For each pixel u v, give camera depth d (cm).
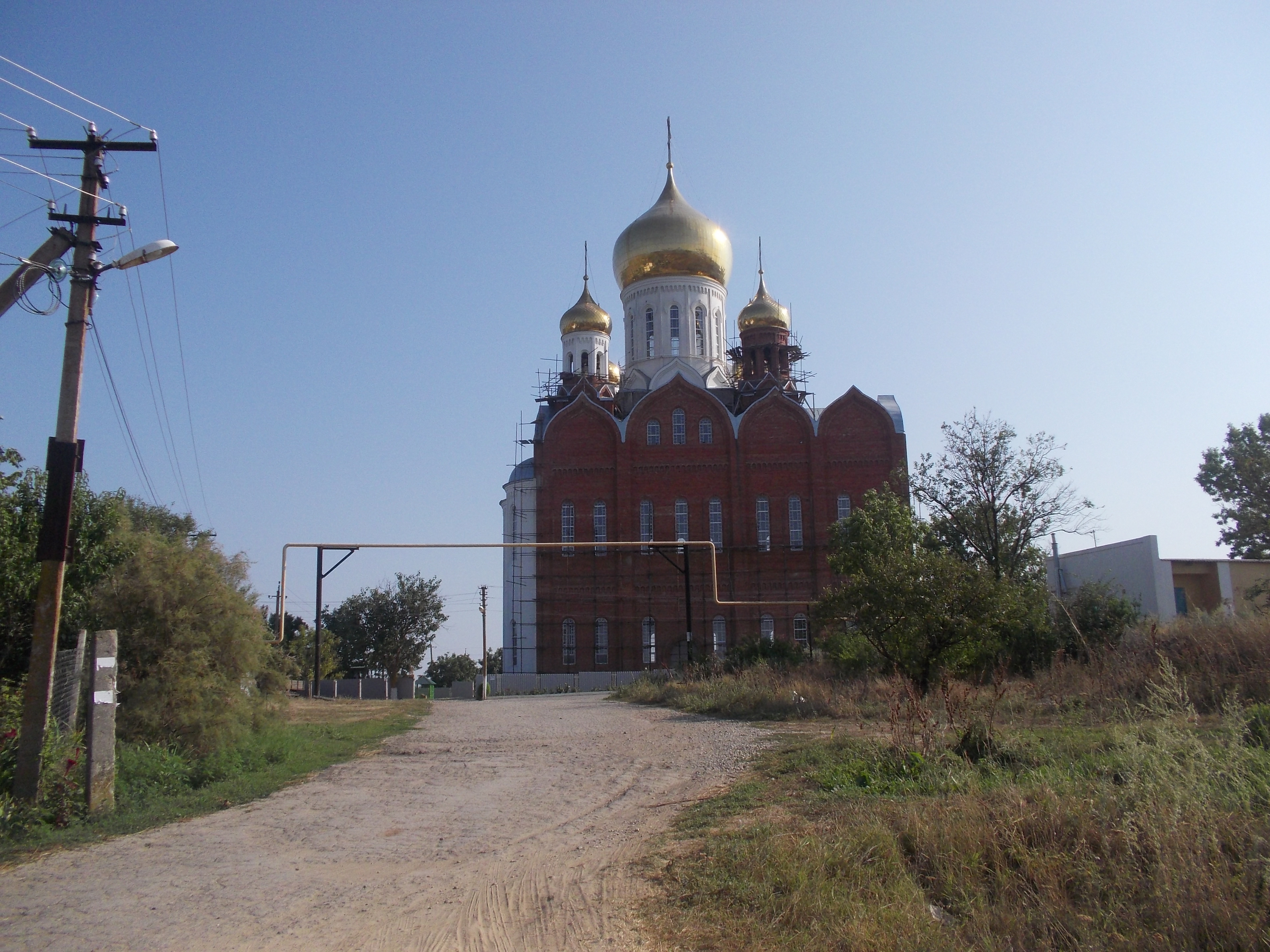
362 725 2597
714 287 6825
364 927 824
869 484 5862
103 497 2173
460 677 9994
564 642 5728
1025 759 1278
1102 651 2236
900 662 2447
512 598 6309
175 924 841
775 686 2798
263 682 1986
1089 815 900
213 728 1678
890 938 714
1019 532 3809
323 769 1792
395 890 934
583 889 901
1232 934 689
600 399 6475
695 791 1384
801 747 1686
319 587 4291
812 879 827
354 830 1221
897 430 5878
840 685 2719
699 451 5934
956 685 1952
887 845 906
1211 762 897
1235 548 4888
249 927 830
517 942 771
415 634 8100
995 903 791
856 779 1302
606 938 767
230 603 1770
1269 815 819
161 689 1642
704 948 729
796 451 5916
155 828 1259
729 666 3750
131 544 1992
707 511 5878
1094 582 4069
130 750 1522
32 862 1091
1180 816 816
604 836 1117
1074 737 1373
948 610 2383
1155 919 730
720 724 2327
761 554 5800
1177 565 4253
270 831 1228
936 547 3791
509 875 966
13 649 1928
